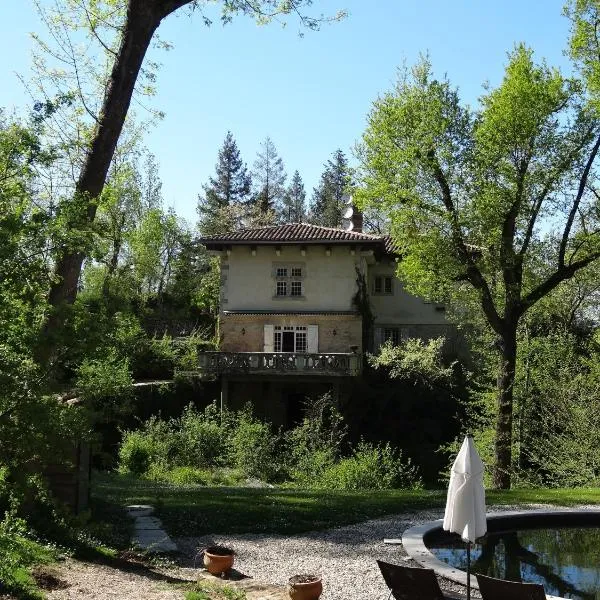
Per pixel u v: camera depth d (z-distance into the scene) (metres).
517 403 24.83
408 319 36.25
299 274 34.09
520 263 21.86
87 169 11.98
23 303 6.47
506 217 21.52
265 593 8.00
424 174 21.66
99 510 12.03
